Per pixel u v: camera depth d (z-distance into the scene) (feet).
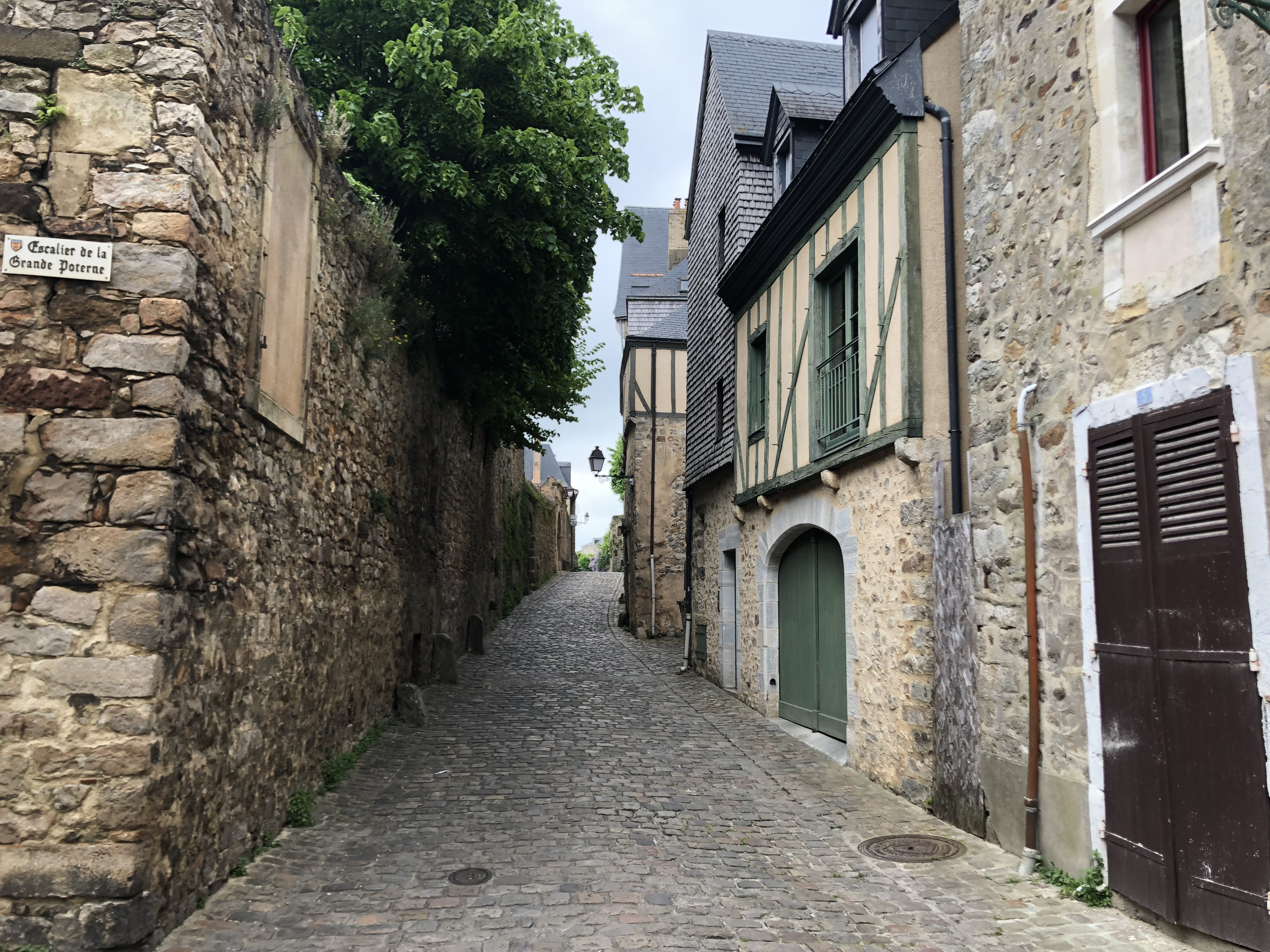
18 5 11.97
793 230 27.86
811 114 30.35
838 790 20.80
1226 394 11.31
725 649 36.27
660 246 90.17
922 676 19.48
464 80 28.99
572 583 99.55
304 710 18.13
